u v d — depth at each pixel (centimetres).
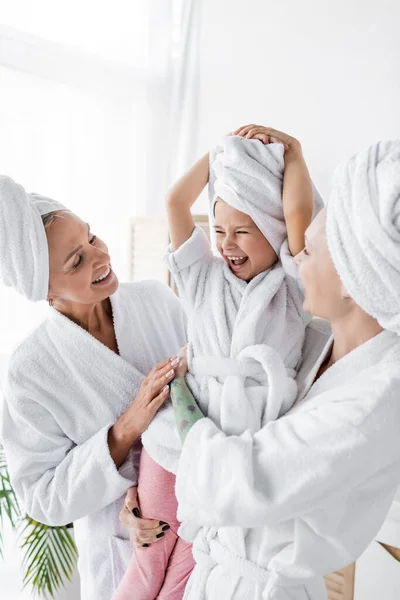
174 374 93
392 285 67
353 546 75
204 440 76
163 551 94
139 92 274
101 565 109
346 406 71
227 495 71
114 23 264
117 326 113
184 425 81
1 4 229
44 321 112
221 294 93
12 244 96
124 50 269
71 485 101
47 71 241
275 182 89
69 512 102
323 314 79
